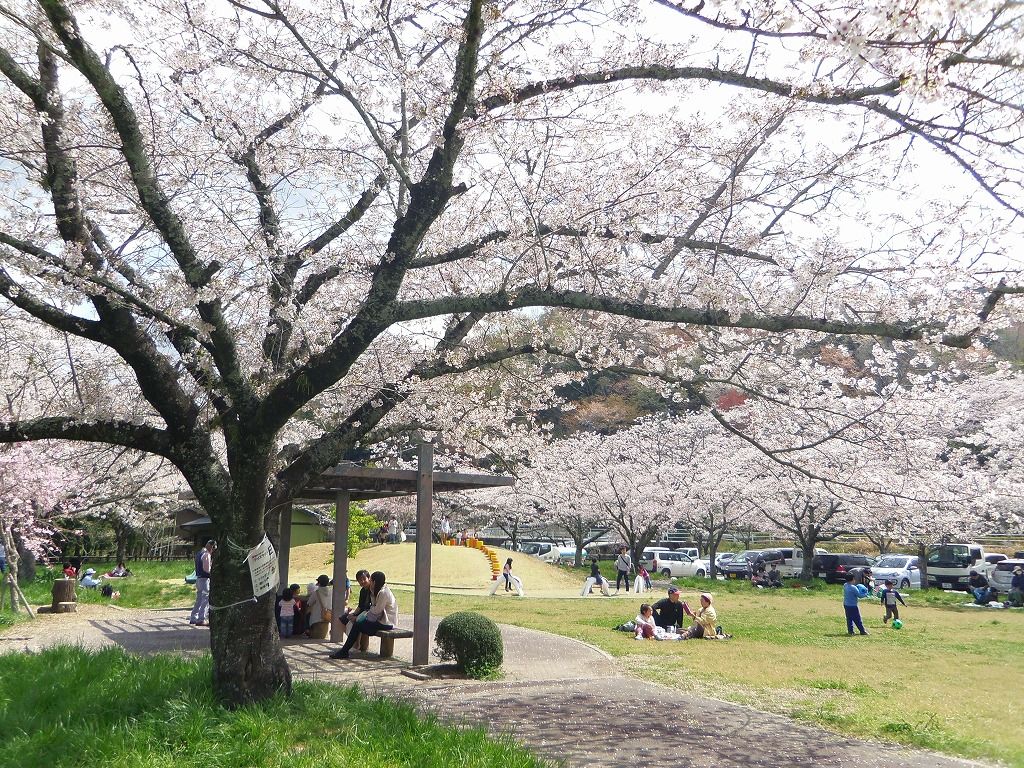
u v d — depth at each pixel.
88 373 9.13
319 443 7.58
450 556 31.83
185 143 8.27
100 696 7.20
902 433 8.70
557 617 19.23
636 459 35.94
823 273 7.66
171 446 7.10
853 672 11.57
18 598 18.53
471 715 8.19
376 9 7.59
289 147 8.80
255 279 7.75
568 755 6.69
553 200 8.23
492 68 7.22
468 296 6.82
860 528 33.16
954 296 7.44
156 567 34.47
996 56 4.54
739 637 15.92
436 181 6.74
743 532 50.06
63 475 18.83
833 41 4.09
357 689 7.71
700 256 8.26
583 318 8.63
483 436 11.52
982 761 6.78
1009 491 19.58
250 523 6.84
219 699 6.67
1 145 7.64
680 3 5.62
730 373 8.68
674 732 7.65
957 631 17.58
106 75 6.05
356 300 9.70
